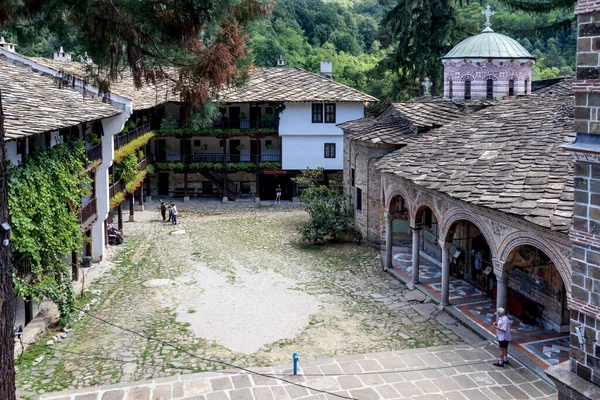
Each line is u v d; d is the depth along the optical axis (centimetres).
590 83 788
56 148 1959
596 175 798
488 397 1318
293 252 2847
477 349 1606
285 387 1378
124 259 2738
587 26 788
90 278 2400
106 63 1093
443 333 1766
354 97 4116
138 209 4097
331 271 2492
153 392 1359
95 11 995
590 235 810
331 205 3109
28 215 1689
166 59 1109
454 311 1914
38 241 1734
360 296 2142
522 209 1443
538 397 1318
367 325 1842
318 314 1950
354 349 1644
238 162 4372
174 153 4506
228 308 2027
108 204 2669
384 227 2781
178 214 3928
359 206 3145
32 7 1041
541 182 1564
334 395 1331
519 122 2159
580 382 833
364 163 2991
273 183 4584
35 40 1117
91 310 2020
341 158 4259
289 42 7438
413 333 1769
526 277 1858
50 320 1866
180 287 2284
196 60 1098
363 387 1372
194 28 1057
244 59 1135
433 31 3950
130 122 3247
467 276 2275
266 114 4272
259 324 1862
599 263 802
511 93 2784
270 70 4597
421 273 2383
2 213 934
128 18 1010
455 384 1385
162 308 2036
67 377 1480
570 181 1504
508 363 1502
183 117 1177
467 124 2419
